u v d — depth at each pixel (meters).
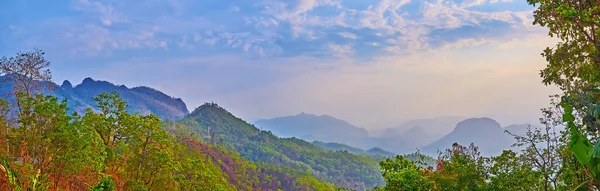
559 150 9.90
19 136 15.87
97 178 18.00
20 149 16.28
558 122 9.77
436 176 10.33
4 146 16.20
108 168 21.03
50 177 16.06
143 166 23.08
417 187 10.06
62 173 16.80
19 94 16.39
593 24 8.24
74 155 15.91
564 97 9.16
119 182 22.77
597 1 7.89
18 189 11.92
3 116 17.27
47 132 15.82
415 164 11.01
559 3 8.57
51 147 16.02
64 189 16.95
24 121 15.80
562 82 10.04
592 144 8.31
